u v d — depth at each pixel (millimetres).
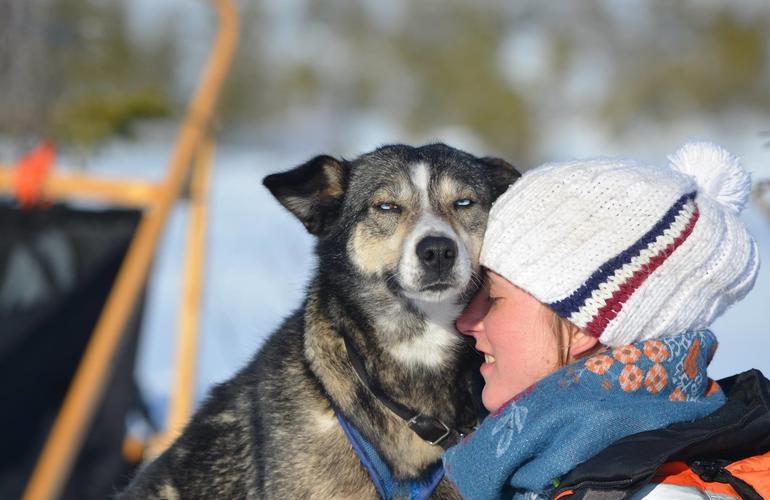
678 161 3502
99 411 7305
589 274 3115
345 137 39031
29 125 9883
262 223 18734
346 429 4199
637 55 38562
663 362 3086
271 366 4625
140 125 11461
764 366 8977
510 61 39562
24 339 7090
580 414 3029
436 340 4406
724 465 2973
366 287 4551
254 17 38344
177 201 7898
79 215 7320
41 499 6152
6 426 6938
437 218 4605
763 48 35719
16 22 9805
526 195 3307
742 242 3215
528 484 3105
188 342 7641
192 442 4910
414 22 41312
